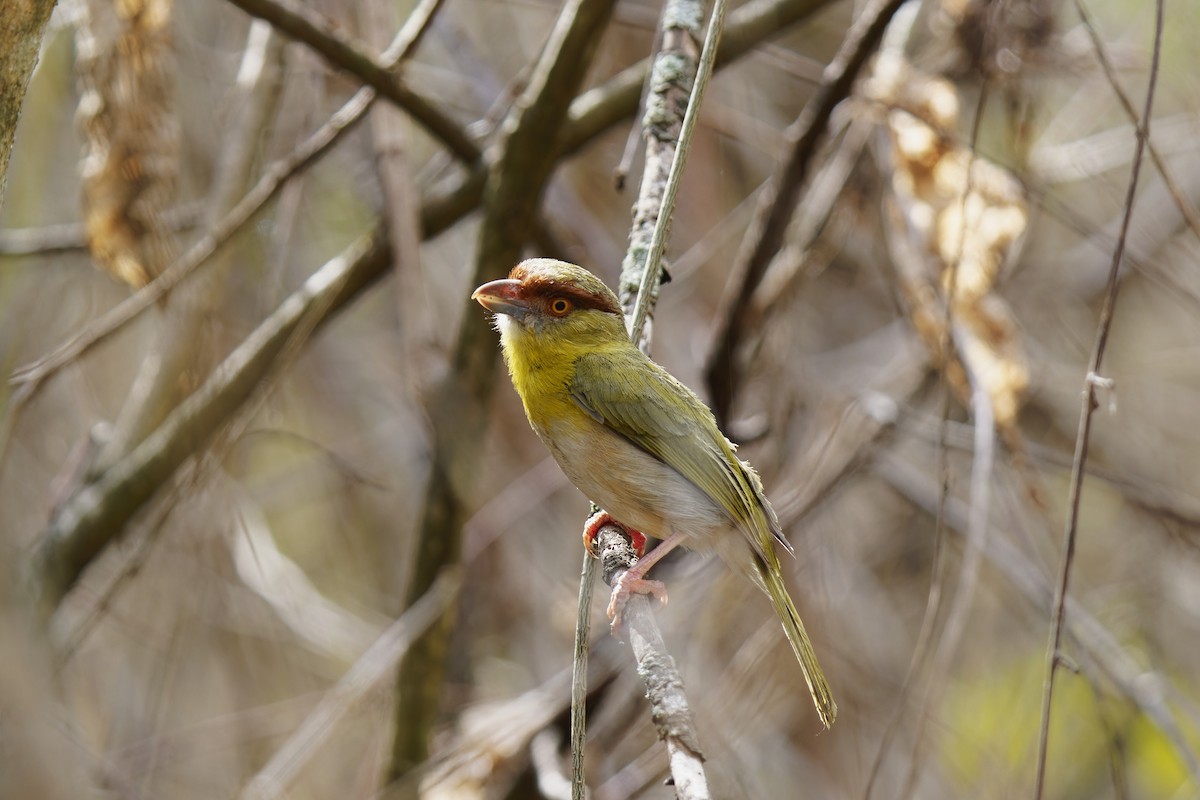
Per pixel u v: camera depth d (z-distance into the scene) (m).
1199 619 15.55
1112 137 14.58
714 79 14.66
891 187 11.87
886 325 16.84
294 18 10.95
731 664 12.34
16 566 6.09
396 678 11.62
